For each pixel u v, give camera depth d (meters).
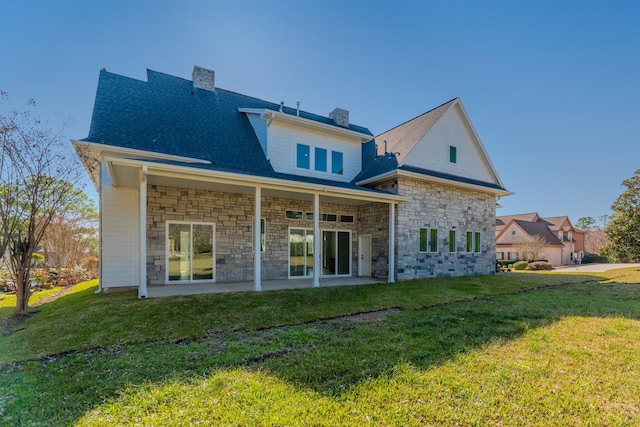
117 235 10.04
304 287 9.49
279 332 5.29
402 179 12.35
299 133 12.67
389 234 11.98
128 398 3.05
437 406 2.95
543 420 2.75
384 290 9.36
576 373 3.69
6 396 3.16
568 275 15.36
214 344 4.66
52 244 16.48
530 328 5.52
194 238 10.50
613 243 22.34
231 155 11.06
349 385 3.33
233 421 2.68
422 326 5.67
